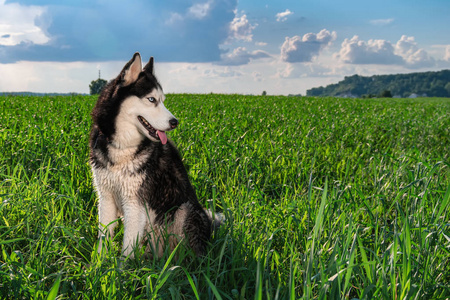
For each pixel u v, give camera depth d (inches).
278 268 130.6
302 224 156.5
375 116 599.5
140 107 142.1
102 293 110.7
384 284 99.2
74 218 171.6
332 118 540.1
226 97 1082.7
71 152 242.2
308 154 293.1
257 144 305.6
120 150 141.8
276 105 792.3
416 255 123.7
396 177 205.5
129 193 143.2
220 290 112.6
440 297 108.5
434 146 394.6
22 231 155.6
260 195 185.3
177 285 121.3
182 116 466.3
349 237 109.6
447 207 152.1
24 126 327.6
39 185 180.9
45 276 113.4
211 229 155.4
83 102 645.3
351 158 291.0
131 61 143.6
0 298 111.1
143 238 146.6
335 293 104.1
